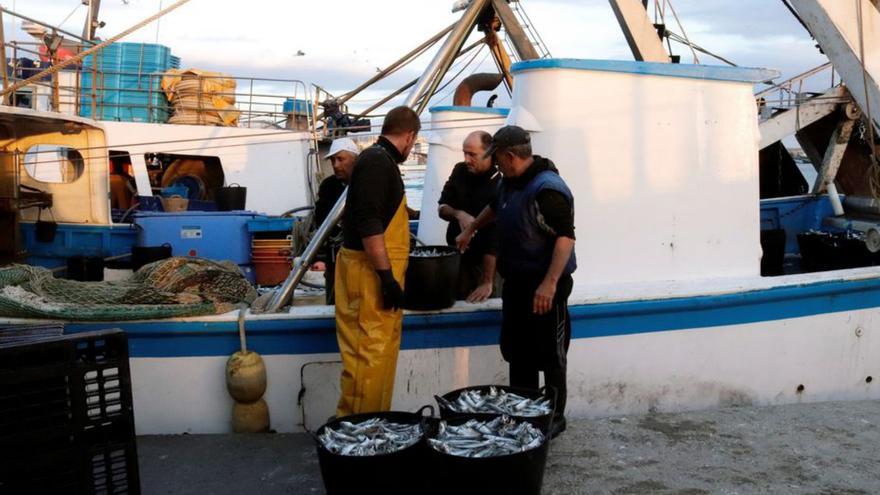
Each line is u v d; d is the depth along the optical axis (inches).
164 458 167.9
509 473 118.8
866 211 341.1
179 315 177.6
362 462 122.3
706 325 189.3
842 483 147.6
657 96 197.3
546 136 194.2
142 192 381.7
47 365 119.0
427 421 132.0
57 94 386.6
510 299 156.3
